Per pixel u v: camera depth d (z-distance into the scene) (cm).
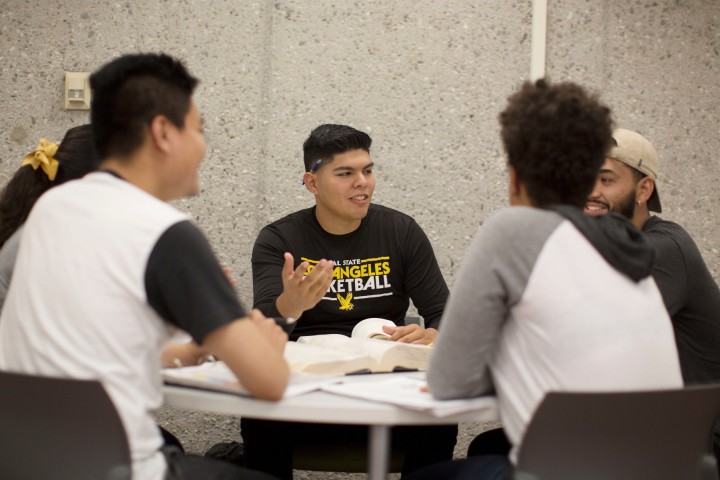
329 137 294
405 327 252
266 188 347
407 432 261
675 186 341
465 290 171
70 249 163
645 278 176
